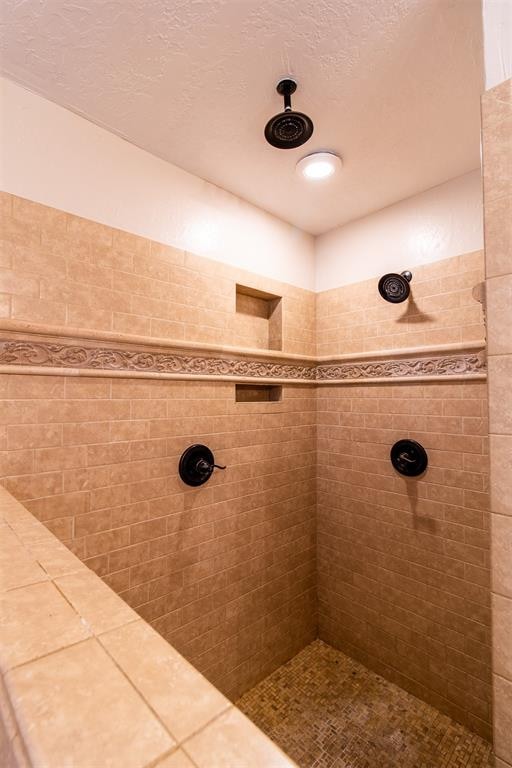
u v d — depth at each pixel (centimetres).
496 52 64
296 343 197
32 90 109
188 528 144
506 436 62
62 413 113
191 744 26
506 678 62
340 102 116
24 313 106
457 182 156
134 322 131
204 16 88
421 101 116
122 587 125
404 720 149
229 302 164
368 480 181
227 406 160
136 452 129
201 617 147
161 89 110
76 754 25
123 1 84
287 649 182
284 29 92
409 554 165
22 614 41
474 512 147
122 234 129
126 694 31
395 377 173
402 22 90
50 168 113
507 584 62
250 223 175
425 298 164
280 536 182
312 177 154
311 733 144
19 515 77
